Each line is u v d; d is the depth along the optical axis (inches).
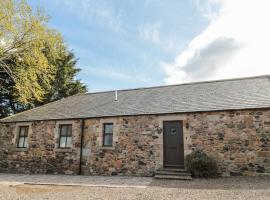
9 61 558.9
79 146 458.0
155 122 412.8
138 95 550.0
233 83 494.3
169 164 393.4
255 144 344.2
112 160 424.8
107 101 549.0
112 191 268.5
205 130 378.0
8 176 424.8
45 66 560.7
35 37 533.6
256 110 354.6
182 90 519.2
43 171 473.7
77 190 280.2
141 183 319.0
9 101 845.2
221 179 325.7
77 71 1013.2
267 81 460.1
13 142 522.3
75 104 582.2
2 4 488.7
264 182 290.2
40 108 611.2
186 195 237.3
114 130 438.3
